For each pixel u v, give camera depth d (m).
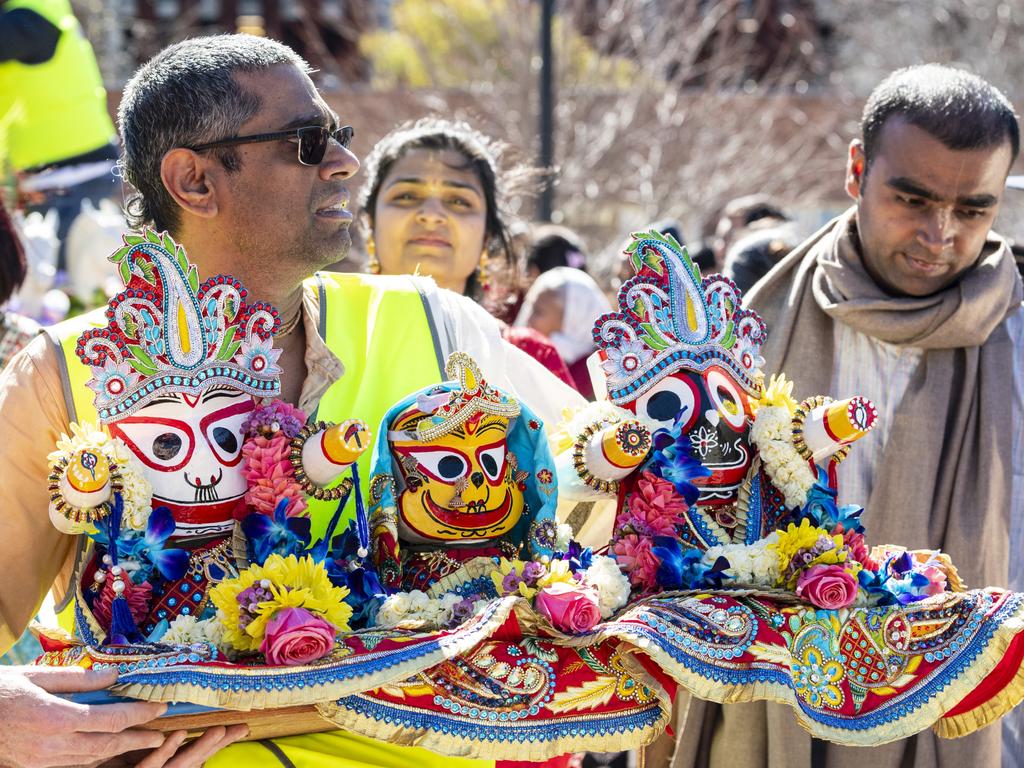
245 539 2.47
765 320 3.52
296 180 2.60
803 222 14.27
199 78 2.58
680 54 16.00
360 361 2.88
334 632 2.34
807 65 18.97
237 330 2.53
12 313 3.76
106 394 2.43
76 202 6.18
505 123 14.41
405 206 4.22
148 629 2.43
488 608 2.38
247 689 2.27
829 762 3.29
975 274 3.33
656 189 14.35
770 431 2.67
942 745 3.22
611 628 2.43
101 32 15.99
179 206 2.62
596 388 2.86
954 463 3.31
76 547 2.55
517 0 15.14
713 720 3.35
